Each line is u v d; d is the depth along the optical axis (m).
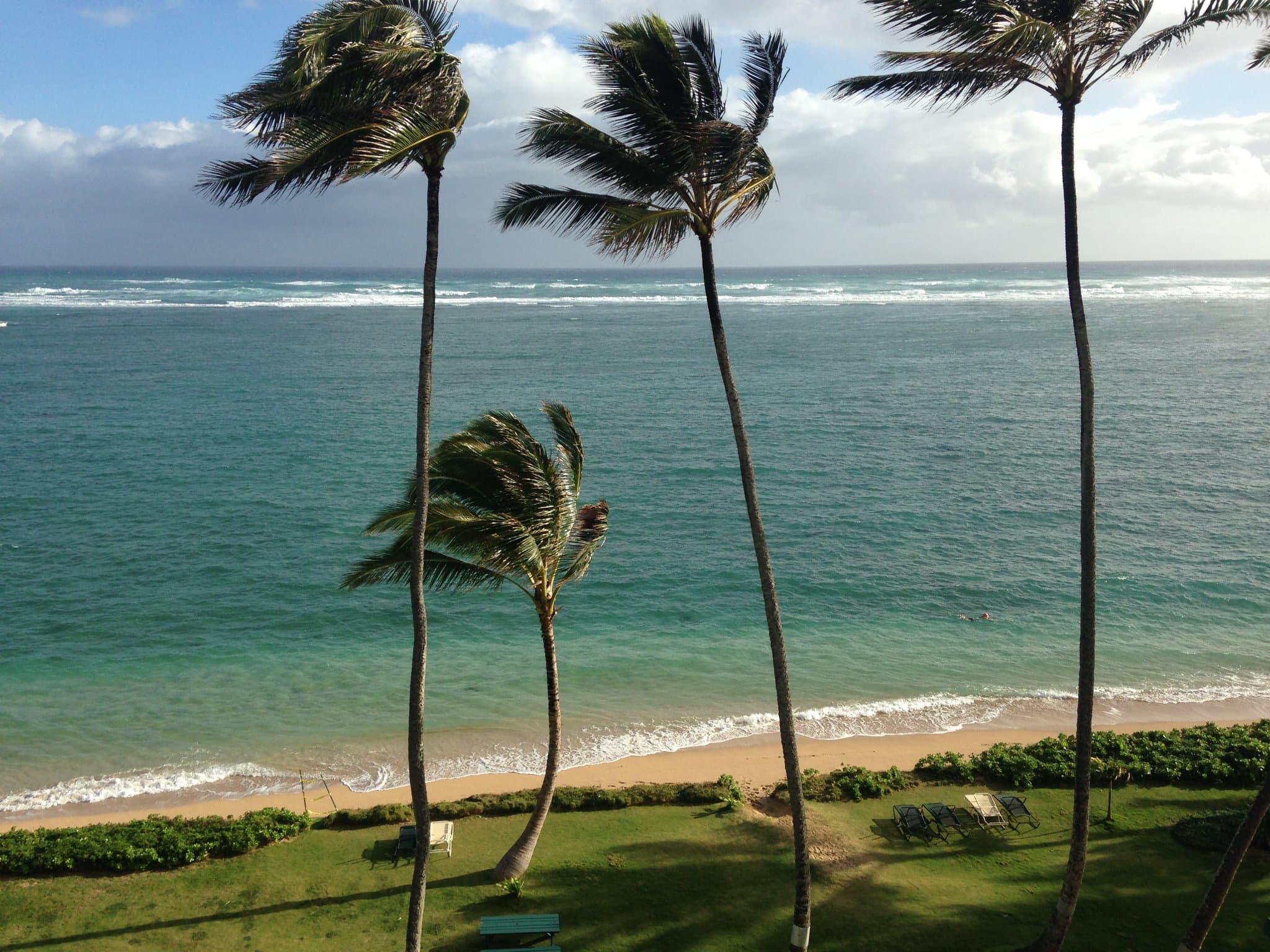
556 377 84.81
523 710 25.70
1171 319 133.50
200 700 26.19
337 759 22.95
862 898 16.17
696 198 12.54
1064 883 14.32
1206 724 23.78
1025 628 31.62
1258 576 36.12
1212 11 11.75
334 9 10.85
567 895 16.31
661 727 24.64
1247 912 15.45
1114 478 50.78
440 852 17.77
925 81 12.32
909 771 21.25
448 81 11.31
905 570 37.34
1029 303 166.38
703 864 17.28
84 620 31.91
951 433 62.31
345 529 42.16
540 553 15.16
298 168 10.63
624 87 11.90
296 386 79.50
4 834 18.83
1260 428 62.25
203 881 16.84
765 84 12.46
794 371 89.25
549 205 12.59
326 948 14.91
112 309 148.75
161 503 45.69
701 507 46.25
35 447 56.59
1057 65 12.12
